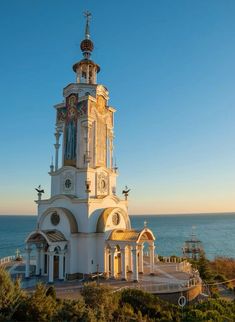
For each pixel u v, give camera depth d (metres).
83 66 58.16
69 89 54.66
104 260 46.97
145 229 48.25
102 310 26.38
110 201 51.56
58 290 39.84
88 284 30.27
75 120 53.41
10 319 23.97
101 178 52.31
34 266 55.34
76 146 52.44
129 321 27.86
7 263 59.75
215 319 31.33
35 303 25.61
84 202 47.81
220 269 87.69
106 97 57.06
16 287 27.09
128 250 52.16
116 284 42.84
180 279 45.91
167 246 177.00
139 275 49.06
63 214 47.91
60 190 52.28
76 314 24.70
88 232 46.84
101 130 55.09
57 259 47.94
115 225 50.25
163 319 30.03
